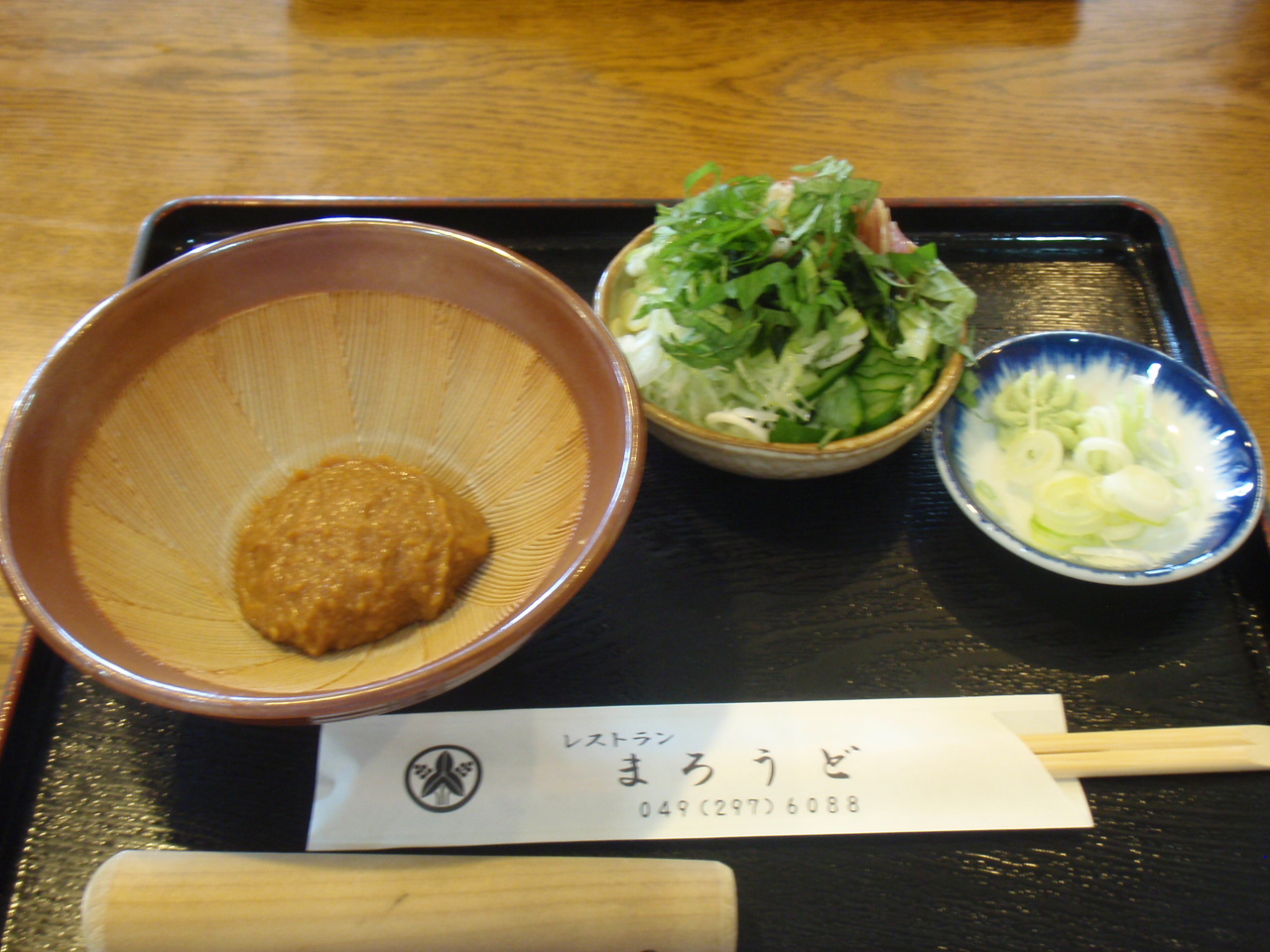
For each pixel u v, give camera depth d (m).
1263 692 0.26
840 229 0.29
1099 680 0.26
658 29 0.45
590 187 0.38
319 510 0.25
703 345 0.28
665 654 0.27
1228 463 0.28
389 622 0.24
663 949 0.21
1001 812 0.24
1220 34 0.44
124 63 0.42
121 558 0.23
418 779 0.24
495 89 0.42
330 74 0.42
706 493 0.30
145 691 0.20
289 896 0.21
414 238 0.26
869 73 0.43
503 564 0.25
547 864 0.22
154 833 0.24
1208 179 0.39
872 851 0.24
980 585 0.28
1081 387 0.31
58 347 0.24
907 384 0.28
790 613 0.28
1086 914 0.23
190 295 0.25
